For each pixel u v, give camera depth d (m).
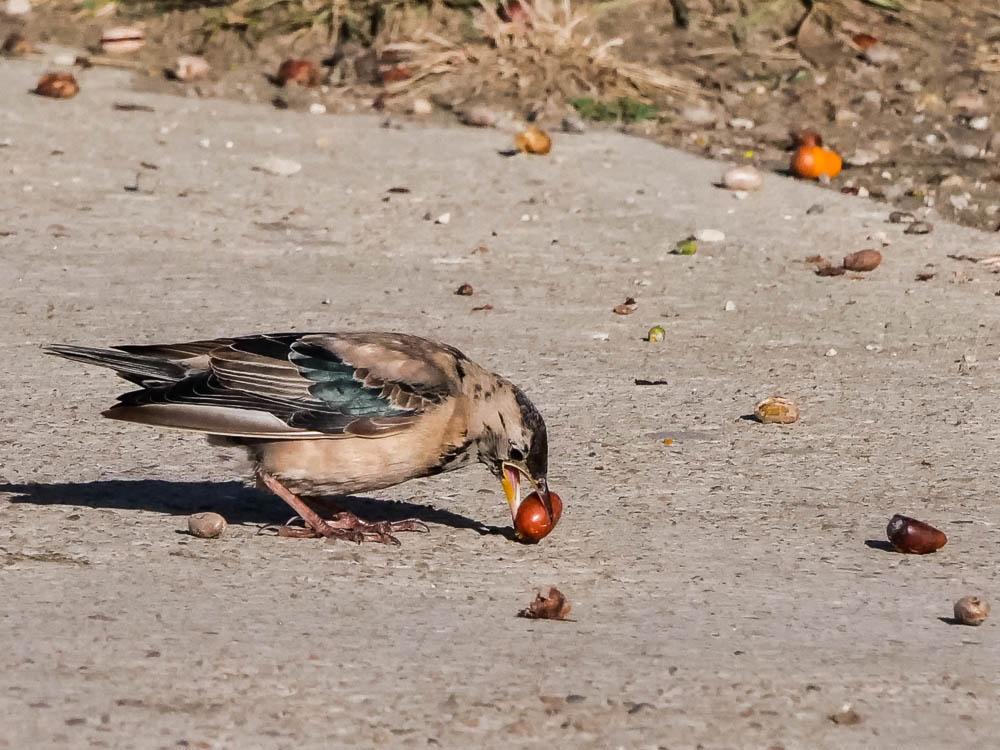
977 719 7.34
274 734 6.80
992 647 8.41
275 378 9.70
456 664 7.77
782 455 12.23
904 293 17.17
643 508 10.95
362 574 9.40
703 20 27.66
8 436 12.06
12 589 8.76
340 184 20.84
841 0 28.14
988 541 10.42
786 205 20.56
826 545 10.27
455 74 25.73
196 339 14.58
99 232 18.41
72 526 10.05
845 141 23.66
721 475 11.73
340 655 7.83
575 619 8.66
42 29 27.80
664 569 9.67
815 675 7.82
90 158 21.42
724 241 18.94
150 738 6.69
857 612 8.96
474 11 27.17
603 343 15.26
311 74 25.59
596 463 11.92
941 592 9.41
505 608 8.85
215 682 7.37
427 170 21.64
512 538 10.25
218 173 21.06
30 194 19.70
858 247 18.84
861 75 26.22
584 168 22.03
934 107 25.09
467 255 18.19
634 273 17.70
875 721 7.26
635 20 27.70
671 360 14.77
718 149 23.31
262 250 18.08
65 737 6.65
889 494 11.41
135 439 12.21
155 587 8.91
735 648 8.20
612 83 25.72
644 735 6.98
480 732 6.93
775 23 27.62
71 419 12.58
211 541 9.91
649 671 7.77
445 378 9.80
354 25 27.27
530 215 19.81
